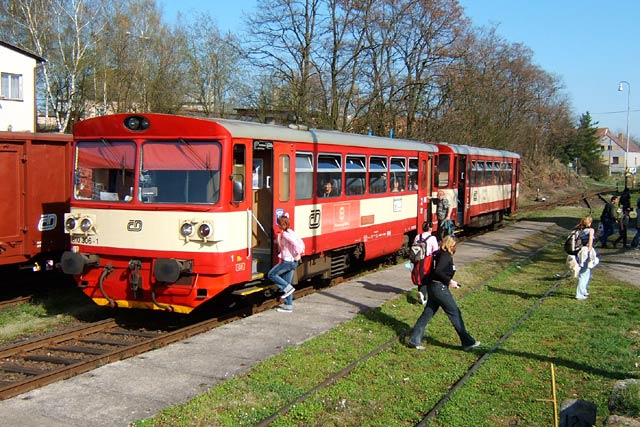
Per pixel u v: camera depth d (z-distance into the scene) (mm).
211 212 9062
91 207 9812
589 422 6020
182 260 9141
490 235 24312
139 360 7883
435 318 10531
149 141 9555
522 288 13430
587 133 86938
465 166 22219
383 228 15125
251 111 29156
